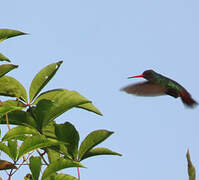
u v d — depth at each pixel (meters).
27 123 6.14
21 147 5.45
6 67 5.90
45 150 6.24
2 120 6.08
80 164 5.50
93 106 6.58
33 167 5.44
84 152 6.11
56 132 6.10
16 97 6.42
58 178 5.57
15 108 5.40
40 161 5.45
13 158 5.46
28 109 6.38
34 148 5.47
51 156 6.45
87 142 6.09
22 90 6.44
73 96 6.20
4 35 6.05
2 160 5.44
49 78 6.47
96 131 6.10
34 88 6.47
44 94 6.34
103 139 6.08
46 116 6.07
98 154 6.17
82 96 6.23
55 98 6.25
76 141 6.10
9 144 5.42
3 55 5.94
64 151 6.15
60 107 6.04
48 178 5.54
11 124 6.18
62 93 6.23
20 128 5.45
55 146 6.13
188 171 5.21
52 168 5.50
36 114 6.06
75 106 6.10
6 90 6.38
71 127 6.05
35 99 6.39
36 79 6.48
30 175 5.94
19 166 5.47
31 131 5.50
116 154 6.07
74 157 6.13
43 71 6.50
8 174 5.42
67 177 5.57
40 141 5.44
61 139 6.11
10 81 6.40
